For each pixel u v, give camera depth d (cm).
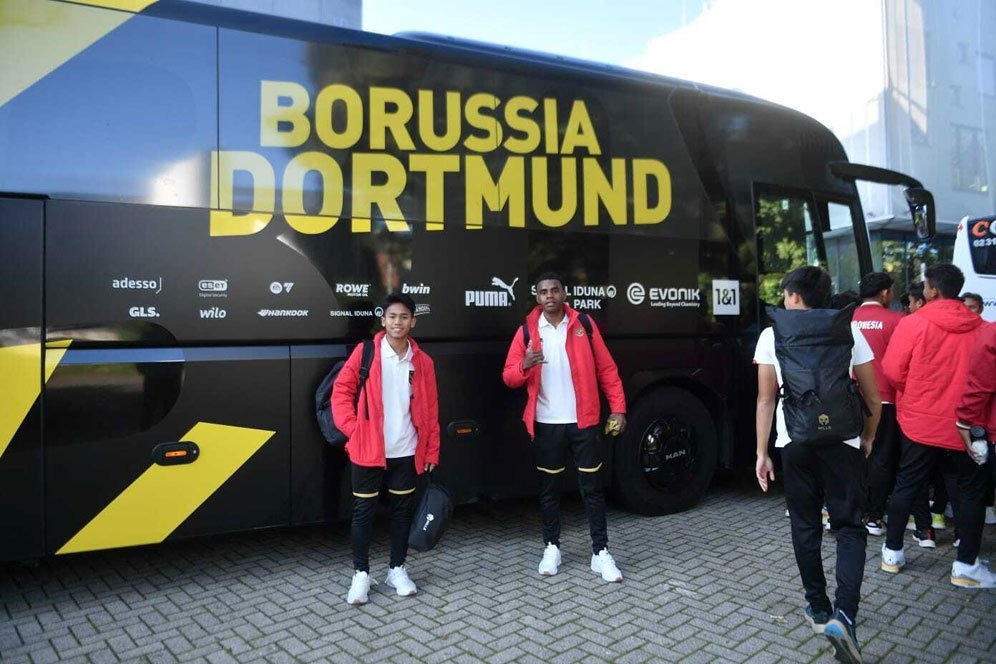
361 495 377
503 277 471
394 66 445
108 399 372
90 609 373
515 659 314
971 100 2120
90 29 376
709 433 560
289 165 413
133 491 377
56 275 362
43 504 361
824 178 625
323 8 1024
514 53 496
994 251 823
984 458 362
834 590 396
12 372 354
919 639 333
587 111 507
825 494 319
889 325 463
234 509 398
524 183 481
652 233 528
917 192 645
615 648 325
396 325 377
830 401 304
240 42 406
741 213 571
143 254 379
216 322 393
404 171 443
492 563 441
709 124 561
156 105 386
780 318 323
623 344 516
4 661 314
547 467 423
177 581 414
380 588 399
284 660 314
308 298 415
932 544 464
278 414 408
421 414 387
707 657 316
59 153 366
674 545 473
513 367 419
